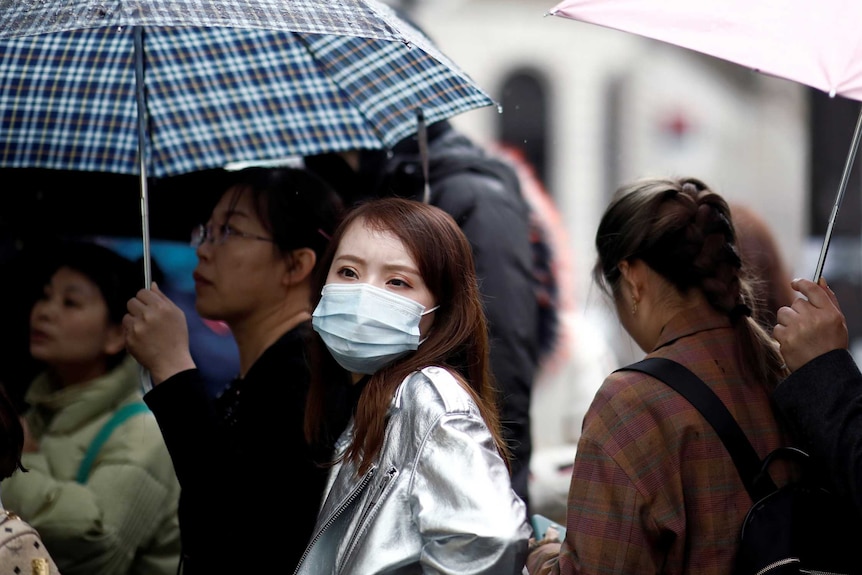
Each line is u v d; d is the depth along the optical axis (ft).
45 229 50.34
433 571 26.11
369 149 43.14
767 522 28.55
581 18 29.86
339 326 28.99
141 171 36.09
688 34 28.96
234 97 42.32
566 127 126.72
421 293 29.17
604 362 61.77
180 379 34.45
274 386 36.35
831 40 28.14
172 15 27.89
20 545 26.22
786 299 46.50
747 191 125.18
